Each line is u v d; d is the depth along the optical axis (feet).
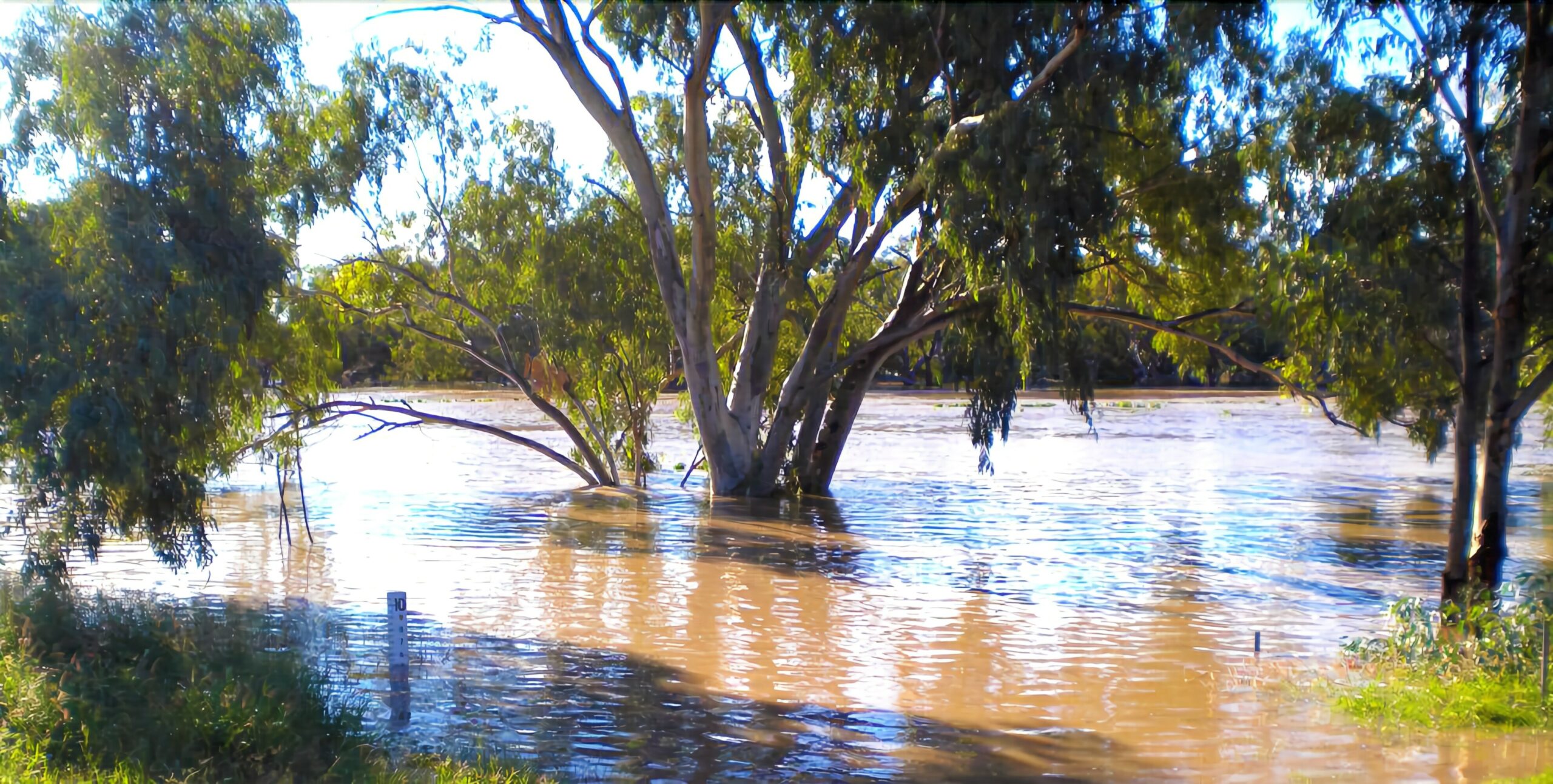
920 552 58.13
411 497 82.07
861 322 105.60
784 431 84.79
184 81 39.96
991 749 27.32
